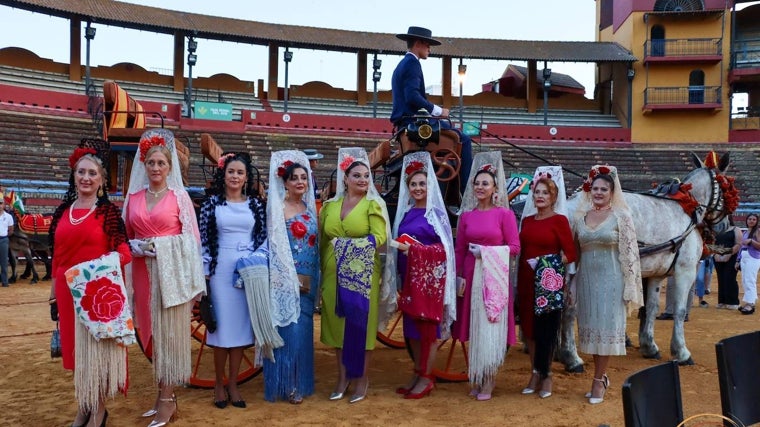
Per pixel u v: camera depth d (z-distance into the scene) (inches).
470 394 242.5
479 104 1700.3
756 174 1421.0
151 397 241.9
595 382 232.8
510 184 410.0
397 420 211.2
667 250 290.7
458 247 247.6
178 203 205.8
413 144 287.4
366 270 228.4
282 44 1496.1
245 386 258.8
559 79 1782.7
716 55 1542.8
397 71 298.4
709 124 1565.0
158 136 208.7
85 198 192.5
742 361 152.8
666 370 129.3
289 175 228.7
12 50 1321.4
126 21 1320.1
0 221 634.2
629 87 1588.3
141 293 202.4
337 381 247.6
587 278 234.2
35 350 331.6
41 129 1139.3
